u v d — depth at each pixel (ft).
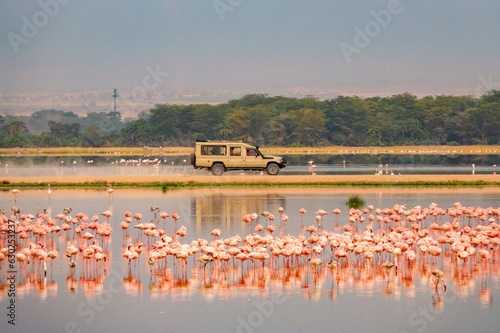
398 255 177.99
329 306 154.51
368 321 145.89
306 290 165.17
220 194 338.75
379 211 241.96
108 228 208.64
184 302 157.38
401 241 186.19
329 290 165.17
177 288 166.91
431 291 164.14
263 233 229.66
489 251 200.54
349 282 171.22
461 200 310.86
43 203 304.09
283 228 238.89
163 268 183.11
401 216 267.18
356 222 251.80
